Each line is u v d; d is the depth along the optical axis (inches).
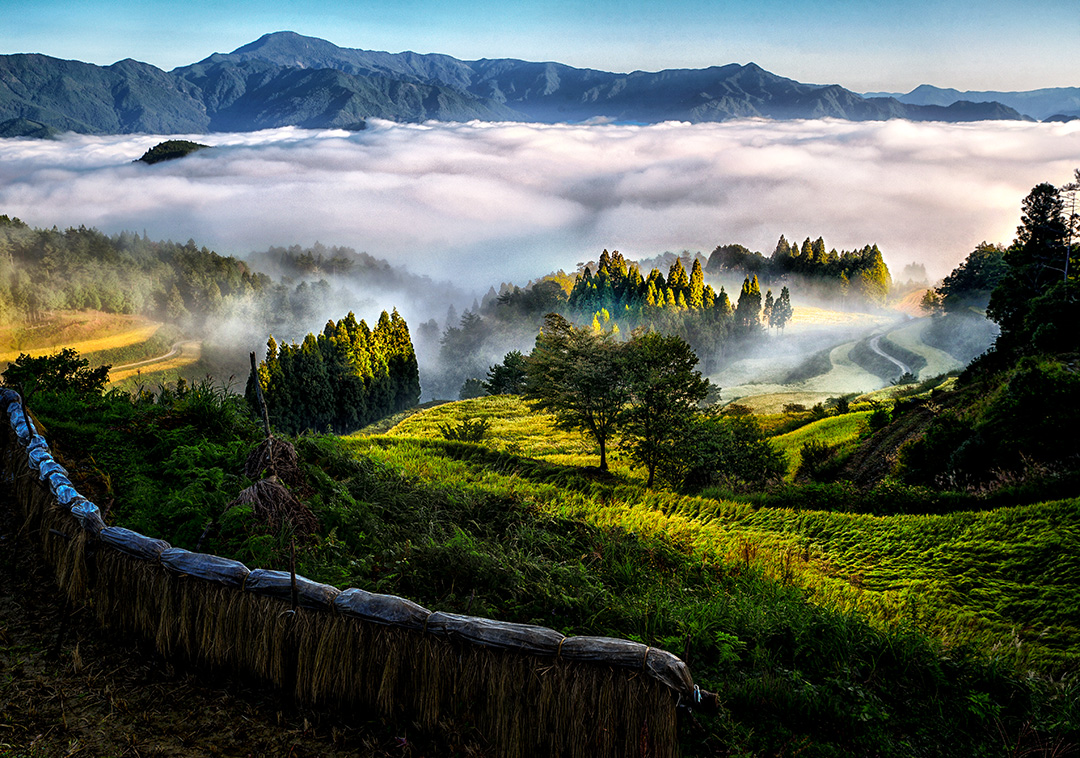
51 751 180.2
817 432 1760.6
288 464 362.0
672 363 1098.7
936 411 1304.1
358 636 208.5
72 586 242.7
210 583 221.9
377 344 4035.4
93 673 215.2
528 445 1758.1
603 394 1106.7
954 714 247.9
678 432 1063.6
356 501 395.5
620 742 185.6
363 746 197.2
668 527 541.6
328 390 3316.9
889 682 264.2
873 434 1358.3
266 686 218.2
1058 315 1243.2
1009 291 1856.5
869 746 221.8
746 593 385.1
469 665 199.9
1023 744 233.8
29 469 302.8
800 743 215.3
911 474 996.6
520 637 195.8
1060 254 2218.3
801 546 600.7
